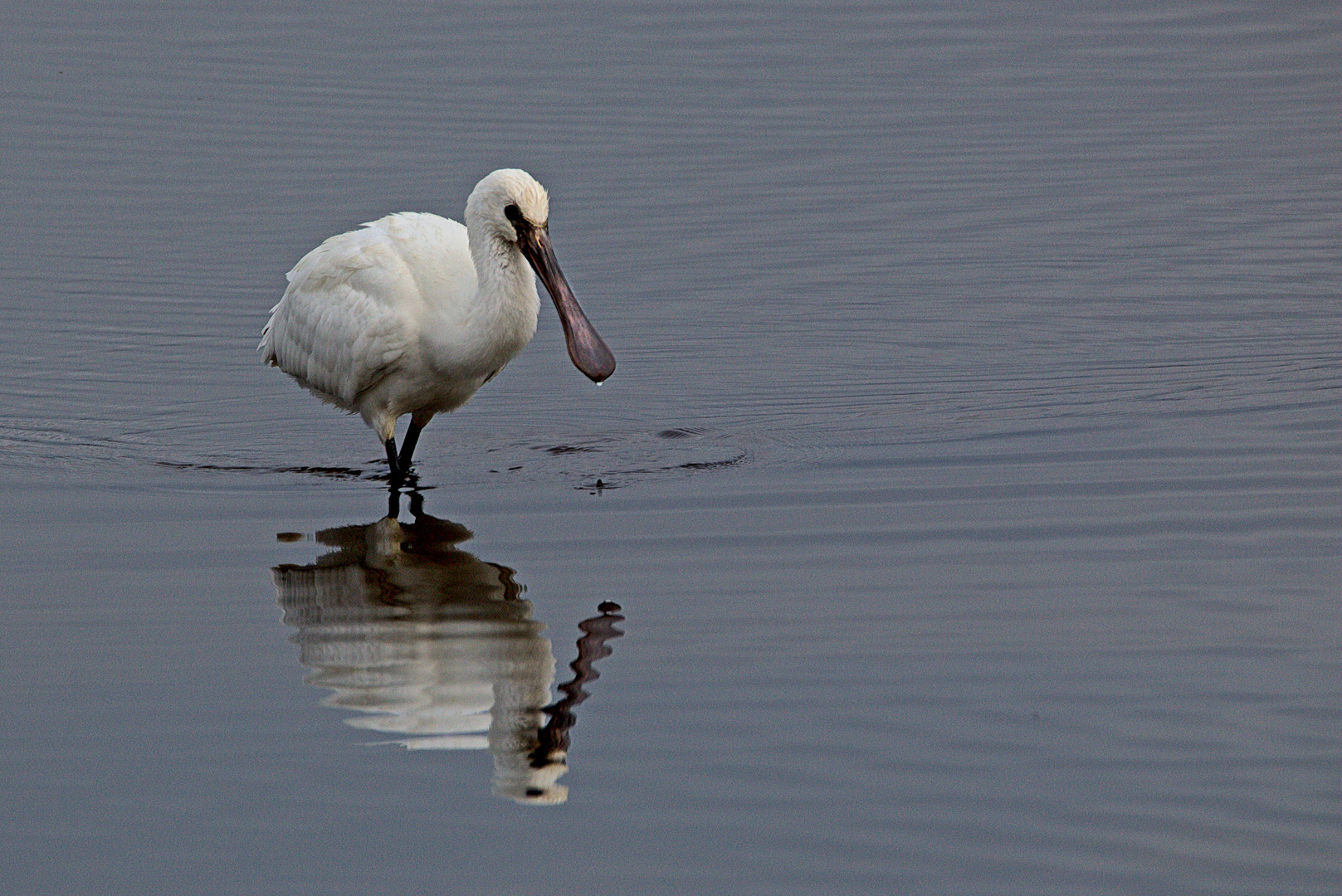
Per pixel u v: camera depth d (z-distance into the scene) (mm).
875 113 28969
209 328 20328
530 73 30500
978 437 16578
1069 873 8797
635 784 9836
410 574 13250
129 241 23094
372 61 31109
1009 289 21609
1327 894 8609
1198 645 11500
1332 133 28266
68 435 17016
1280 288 21484
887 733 10344
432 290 15234
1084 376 18531
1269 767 9812
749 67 31172
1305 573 12750
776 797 9617
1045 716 10523
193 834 9359
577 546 13797
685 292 21516
